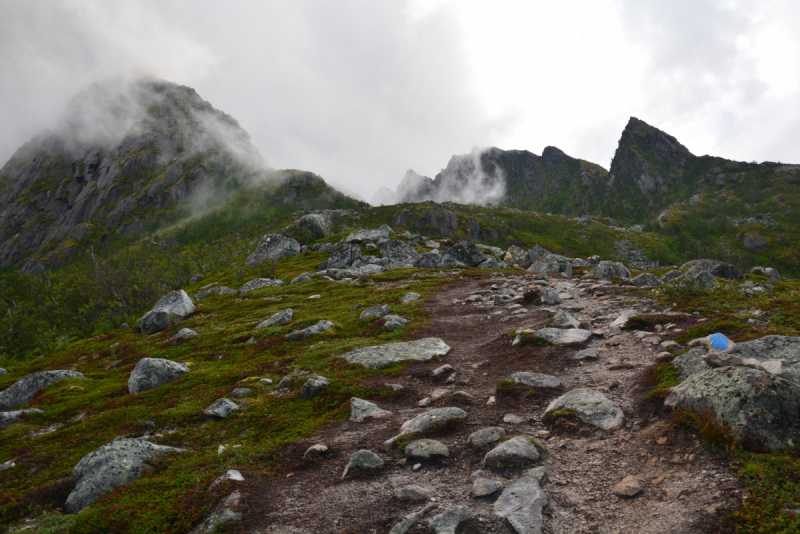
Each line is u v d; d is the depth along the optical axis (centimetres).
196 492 922
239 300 4909
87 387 2498
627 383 1196
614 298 2331
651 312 1852
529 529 664
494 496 782
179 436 1379
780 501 591
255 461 1083
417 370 1755
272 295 4966
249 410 1515
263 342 2705
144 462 1138
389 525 741
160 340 3619
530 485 785
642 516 664
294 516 802
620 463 834
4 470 1373
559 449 937
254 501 868
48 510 1054
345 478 947
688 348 1295
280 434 1288
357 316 3106
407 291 3975
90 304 7356
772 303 1570
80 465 1151
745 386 791
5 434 1836
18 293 11169
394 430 1193
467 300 3131
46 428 1903
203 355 2644
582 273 5112
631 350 1466
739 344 1145
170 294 4562
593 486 779
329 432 1254
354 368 1850
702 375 923
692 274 2259
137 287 7356
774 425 730
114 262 12519
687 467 749
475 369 1664
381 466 978
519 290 3306
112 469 1084
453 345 2102
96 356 3619
